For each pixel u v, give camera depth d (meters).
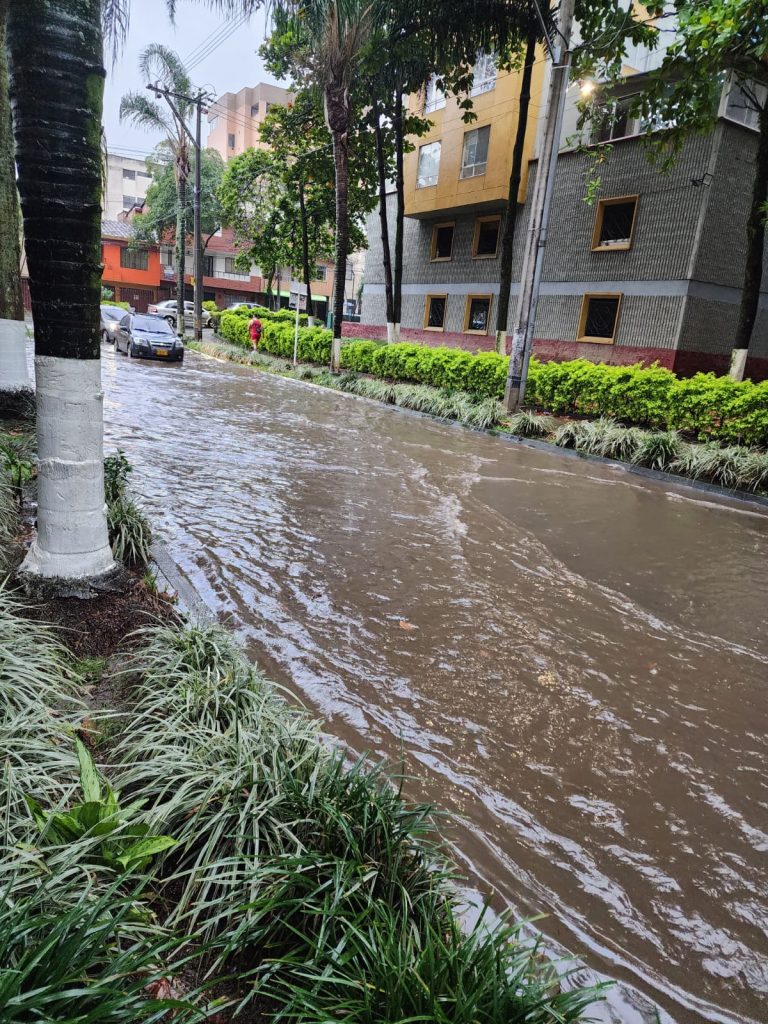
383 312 27.47
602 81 16.05
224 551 5.92
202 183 38.44
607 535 7.41
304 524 6.89
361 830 2.29
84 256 3.66
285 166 23.91
